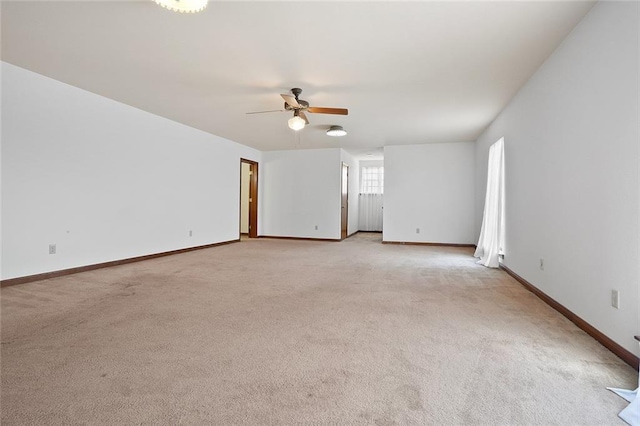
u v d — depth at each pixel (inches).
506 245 174.7
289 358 75.0
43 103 145.9
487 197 209.8
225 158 278.7
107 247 177.2
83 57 126.5
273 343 82.9
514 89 153.0
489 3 89.2
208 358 74.6
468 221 281.6
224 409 56.1
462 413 55.3
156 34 108.3
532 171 135.2
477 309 110.8
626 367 71.2
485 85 148.3
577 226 97.1
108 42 114.3
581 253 94.7
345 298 122.5
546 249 119.9
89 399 58.6
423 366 71.7
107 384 63.5
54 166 151.0
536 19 96.1
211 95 167.5
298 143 293.9
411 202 295.3
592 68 89.4
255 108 189.9
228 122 222.4
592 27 89.6
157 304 113.6
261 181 336.2
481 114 194.4
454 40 109.3
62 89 153.2
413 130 238.7
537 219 128.9
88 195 166.4
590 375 67.9
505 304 116.5
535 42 109.4
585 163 92.7
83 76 145.3
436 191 289.4
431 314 105.5
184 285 140.2
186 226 235.5
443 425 52.2
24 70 138.5
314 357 75.6
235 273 164.9
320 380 65.7
